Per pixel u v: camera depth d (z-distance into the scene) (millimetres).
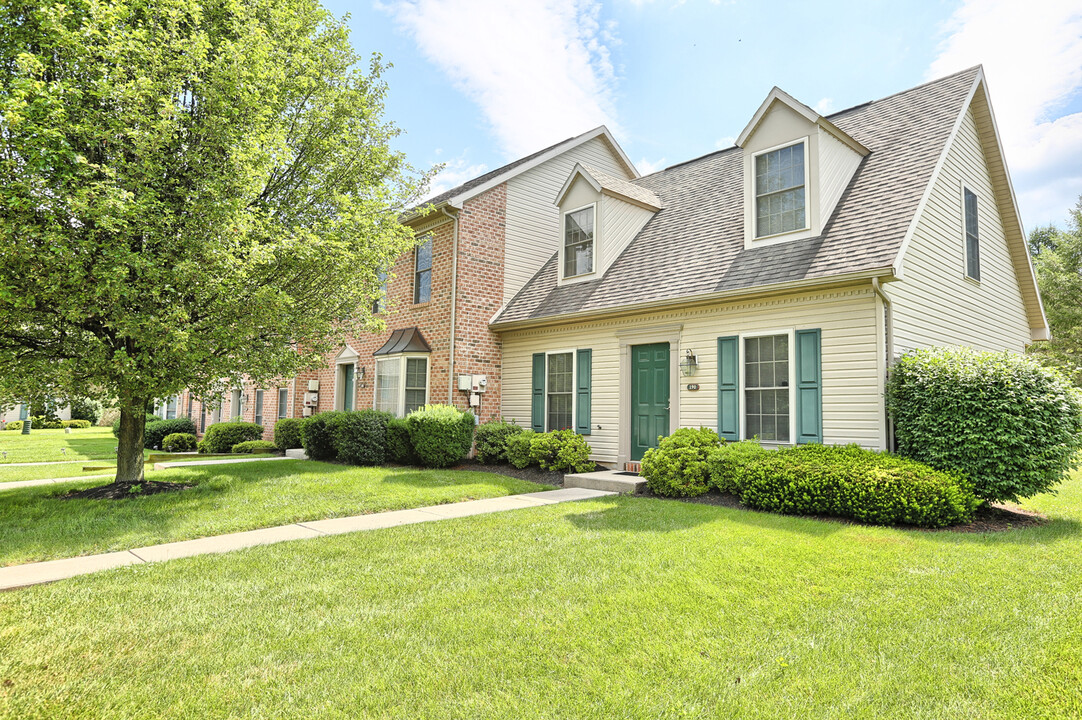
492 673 3246
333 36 10219
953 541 5945
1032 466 6945
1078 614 3969
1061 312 24359
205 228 7520
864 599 4301
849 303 8469
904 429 7812
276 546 5992
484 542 6062
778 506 7566
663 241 12336
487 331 13953
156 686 3123
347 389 17203
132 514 7457
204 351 7977
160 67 7148
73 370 7914
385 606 4246
